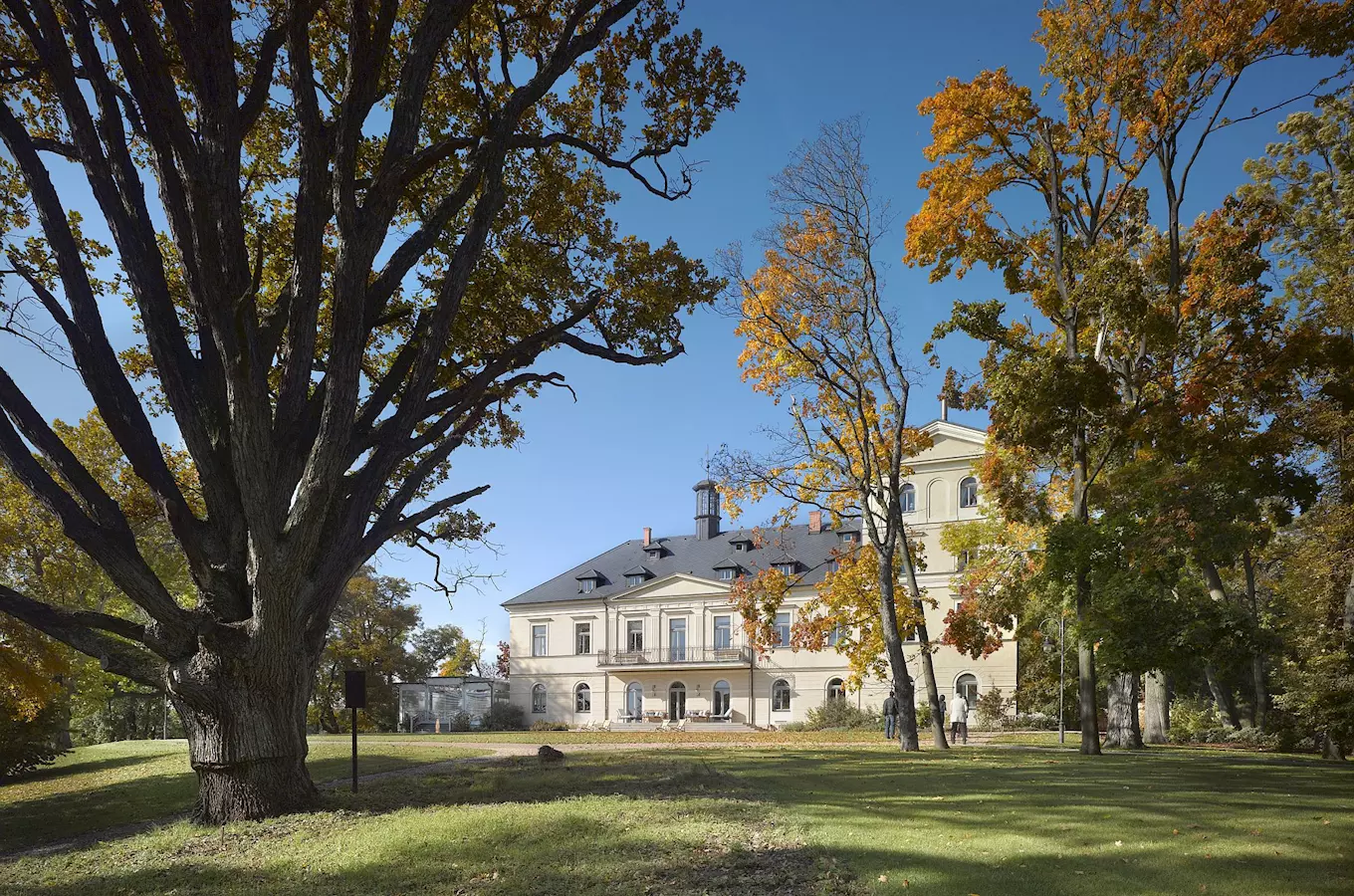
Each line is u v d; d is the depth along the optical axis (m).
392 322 16.98
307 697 12.04
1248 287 17.31
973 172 21.34
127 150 12.27
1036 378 17.39
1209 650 15.56
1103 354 19.81
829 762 16.75
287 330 13.68
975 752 20.27
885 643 24.11
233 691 11.20
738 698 49.19
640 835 8.43
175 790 15.73
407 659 60.59
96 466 24.69
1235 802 9.54
